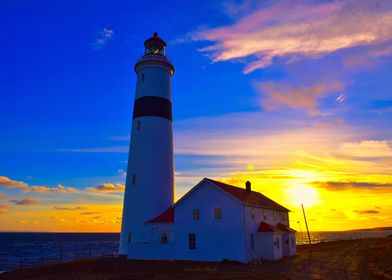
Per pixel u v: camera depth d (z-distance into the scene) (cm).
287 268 2745
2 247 11162
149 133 3928
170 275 2394
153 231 3628
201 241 3322
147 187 3794
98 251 8781
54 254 7975
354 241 6781
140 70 4206
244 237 3150
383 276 2247
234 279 2178
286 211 4512
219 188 3334
